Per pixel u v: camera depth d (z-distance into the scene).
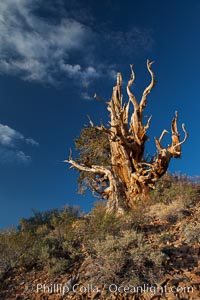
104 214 10.16
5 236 9.24
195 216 9.29
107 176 14.67
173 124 14.07
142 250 6.85
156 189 12.90
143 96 15.01
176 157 13.84
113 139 14.34
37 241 9.24
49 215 14.14
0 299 6.91
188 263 6.64
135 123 14.90
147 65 14.97
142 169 13.90
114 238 8.15
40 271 7.81
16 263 8.28
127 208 12.71
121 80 15.94
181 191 11.63
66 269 7.62
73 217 11.77
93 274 6.84
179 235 8.05
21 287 7.25
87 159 17.08
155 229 8.83
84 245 8.62
